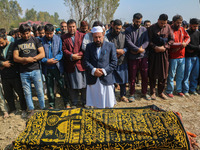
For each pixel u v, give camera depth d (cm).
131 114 270
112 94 361
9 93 410
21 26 355
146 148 237
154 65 459
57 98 511
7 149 296
